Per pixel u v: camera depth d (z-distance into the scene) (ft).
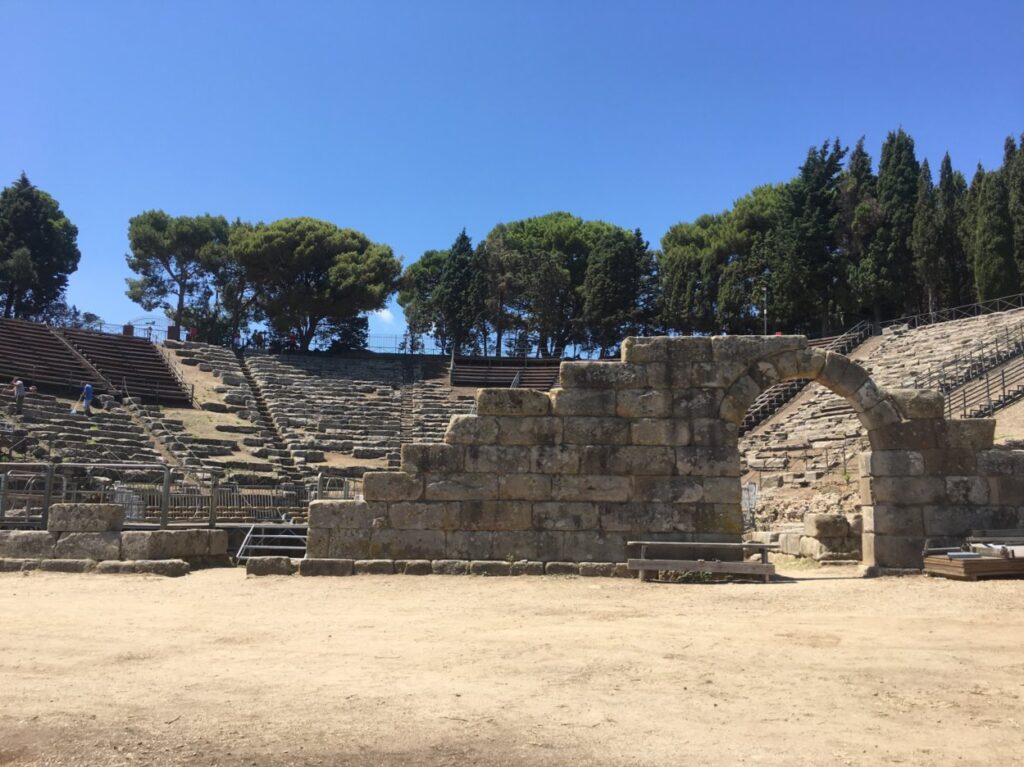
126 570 51.03
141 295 242.37
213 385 159.22
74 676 25.07
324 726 20.12
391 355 211.82
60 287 235.61
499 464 51.65
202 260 234.58
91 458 98.53
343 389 173.06
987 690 23.21
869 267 193.36
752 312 214.48
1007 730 19.90
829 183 207.10
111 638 31.14
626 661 26.91
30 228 227.81
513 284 228.02
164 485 58.44
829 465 95.25
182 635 31.78
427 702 22.16
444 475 51.70
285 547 55.21
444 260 265.95
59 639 30.94
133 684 24.00
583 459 51.44
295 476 114.42
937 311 184.34
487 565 50.21
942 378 111.86
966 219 189.88
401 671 25.71
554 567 50.11
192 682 24.25
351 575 50.16
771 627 32.76
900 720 20.70
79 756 18.13
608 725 20.35
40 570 51.72
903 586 43.70
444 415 161.79
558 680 24.56
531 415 52.08
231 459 115.44
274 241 214.48
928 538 49.73
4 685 23.90
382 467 125.39
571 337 240.94
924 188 192.03
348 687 23.67
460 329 227.61
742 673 25.31
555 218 280.51
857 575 51.03
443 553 50.96
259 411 150.41
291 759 18.06
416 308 240.94
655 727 20.20
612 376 52.13
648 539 50.52
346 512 51.57
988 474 50.31
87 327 195.42
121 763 17.79
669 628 32.86
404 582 47.62
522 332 241.14
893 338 159.63
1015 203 172.24
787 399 137.80
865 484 52.24
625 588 45.34
